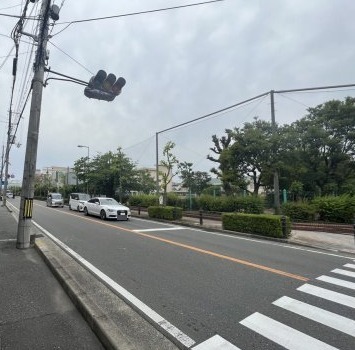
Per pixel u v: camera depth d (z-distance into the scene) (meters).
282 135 16.91
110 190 36.53
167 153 23.30
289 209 16.80
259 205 18.89
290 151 16.98
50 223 16.89
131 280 6.23
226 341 3.79
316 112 23.44
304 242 11.51
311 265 7.82
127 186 35.03
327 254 9.52
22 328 4.04
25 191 9.34
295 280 6.39
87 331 4.01
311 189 22.91
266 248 10.19
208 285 5.96
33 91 9.52
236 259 8.27
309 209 16.22
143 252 9.05
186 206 24.88
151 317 4.45
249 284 6.06
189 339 3.83
